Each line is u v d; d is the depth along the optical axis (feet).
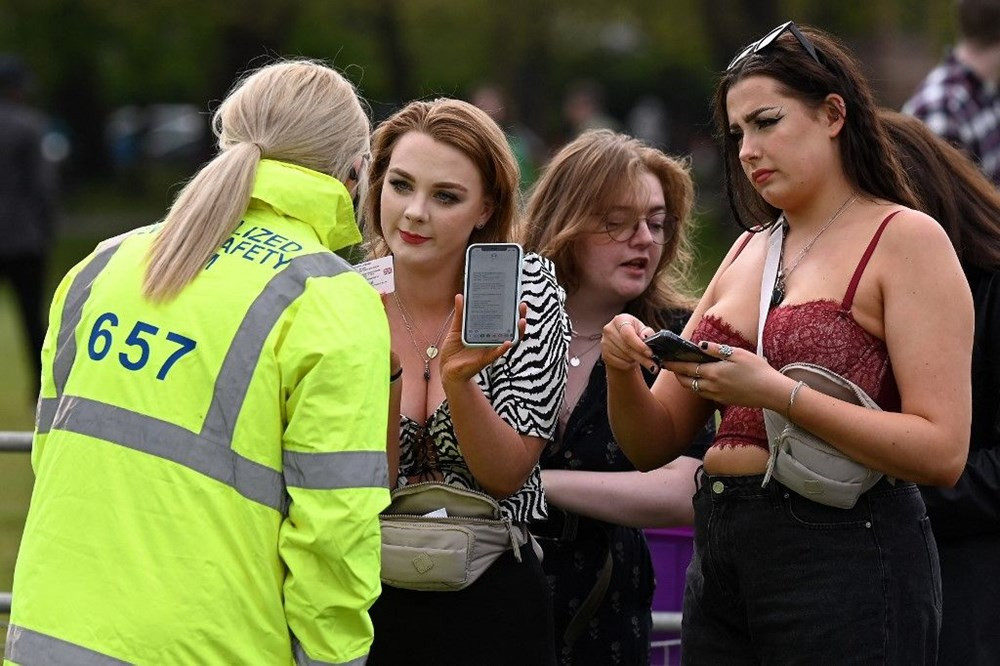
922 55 284.00
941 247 30.27
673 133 330.34
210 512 27.58
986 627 37.01
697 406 34.47
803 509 30.45
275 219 29.60
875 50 279.90
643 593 37.91
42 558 28.17
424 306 34.19
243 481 27.66
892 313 30.17
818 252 31.40
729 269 33.63
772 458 30.48
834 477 29.99
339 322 27.99
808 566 30.40
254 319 28.04
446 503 32.55
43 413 29.99
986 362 36.52
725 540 31.48
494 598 32.63
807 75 30.96
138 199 336.49
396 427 32.53
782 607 30.63
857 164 31.50
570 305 38.65
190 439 27.76
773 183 31.35
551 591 35.24
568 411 37.45
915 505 31.14
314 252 28.94
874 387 30.35
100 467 28.07
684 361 30.78
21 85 107.86
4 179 105.60
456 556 31.78
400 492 32.53
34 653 27.53
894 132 37.09
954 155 37.32
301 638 27.76
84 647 27.30
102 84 347.36
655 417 33.65
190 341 28.14
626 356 31.68
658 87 372.79
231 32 279.90
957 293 30.17
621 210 37.83
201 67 313.12
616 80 372.58
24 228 105.60
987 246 36.37
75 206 322.96
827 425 29.60
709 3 255.50
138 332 28.53
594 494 36.06
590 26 301.43
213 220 29.01
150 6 264.31
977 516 36.60
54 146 305.53
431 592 32.60
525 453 32.50
